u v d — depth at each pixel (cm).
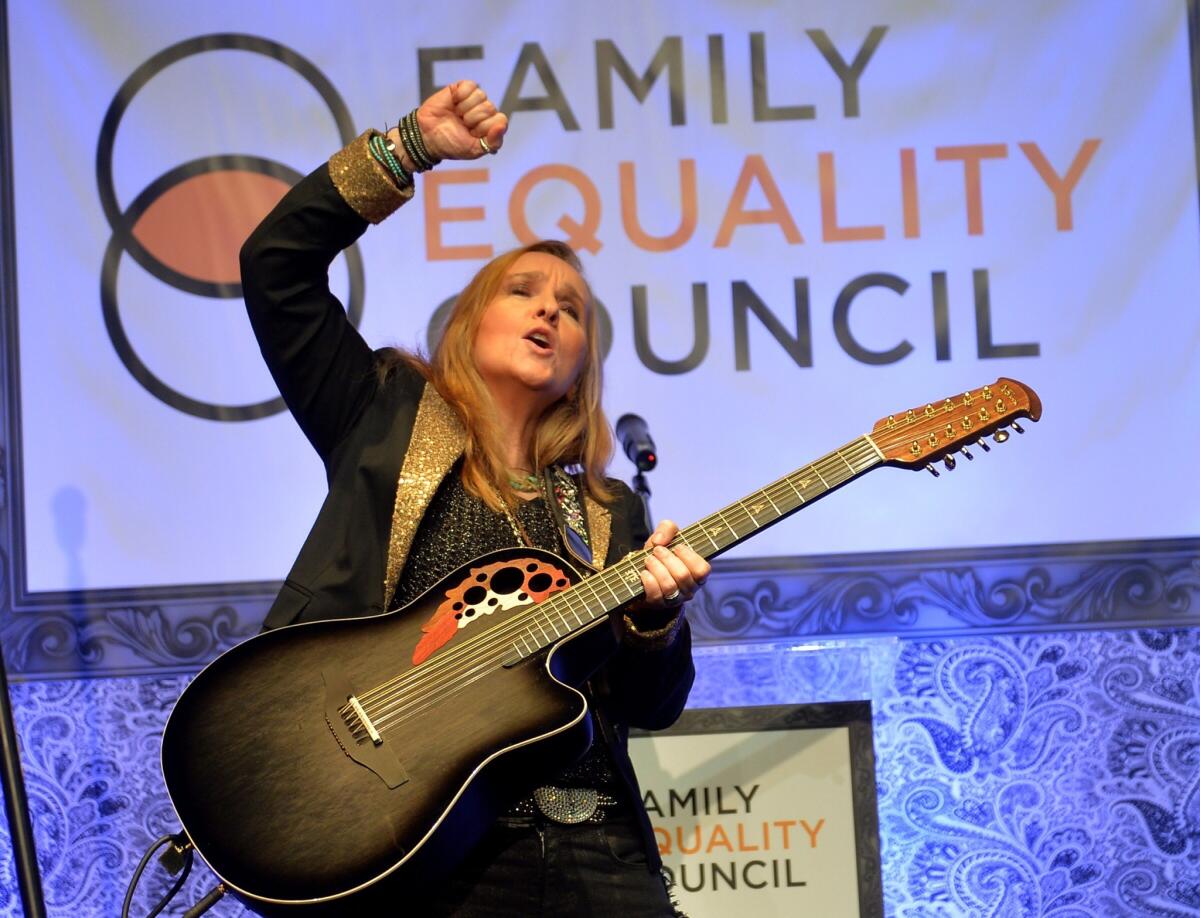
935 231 385
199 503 370
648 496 325
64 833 361
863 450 263
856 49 388
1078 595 375
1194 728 373
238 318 375
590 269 381
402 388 278
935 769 371
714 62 387
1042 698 373
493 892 238
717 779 356
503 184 382
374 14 384
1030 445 379
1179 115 388
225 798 226
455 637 244
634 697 266
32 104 375
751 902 353
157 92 378
